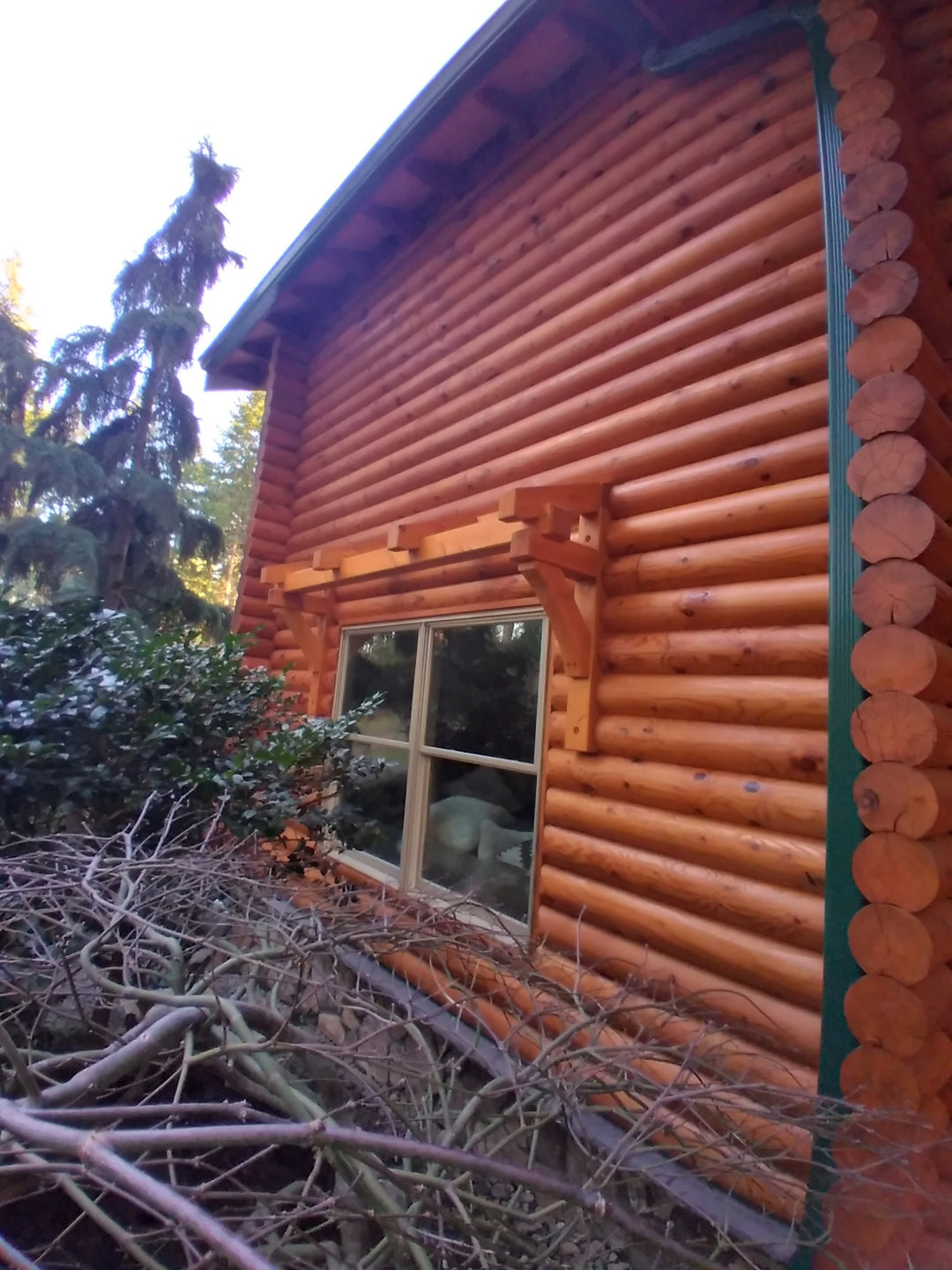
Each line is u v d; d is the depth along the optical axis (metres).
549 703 3.69
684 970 2.85
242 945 3.21
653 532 3.31
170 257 14.55
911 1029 2.00
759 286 3.16
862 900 2.18
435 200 5.51
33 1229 3.04
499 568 4.16
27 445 12.41
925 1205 2.19
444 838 4.35
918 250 2.39
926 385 2.34
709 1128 2.20
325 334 6.96
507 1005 3.36
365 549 5.56
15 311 23.12
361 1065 3.08
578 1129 2.14
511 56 4.25
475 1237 1.87
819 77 2.72
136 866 2.71
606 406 3.77
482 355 4.78
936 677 2.14
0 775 3.68
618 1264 2.48
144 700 4.31
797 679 2.71
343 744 4.66
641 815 3.10
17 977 2.73
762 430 3.03
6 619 4.63
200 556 14.59
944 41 2.85
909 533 2.13
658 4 3.52
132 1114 1.56
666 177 3.72
